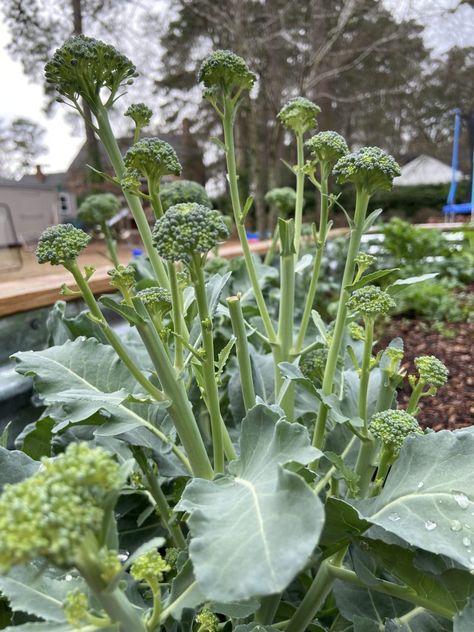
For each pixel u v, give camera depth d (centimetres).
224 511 19
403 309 148
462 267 197
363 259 31
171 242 22
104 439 37
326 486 35
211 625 24
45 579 22
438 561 23
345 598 31
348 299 31
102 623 17
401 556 24
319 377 39
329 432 38
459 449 25
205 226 22
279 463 20
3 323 66
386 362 31
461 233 228
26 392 56
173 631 28
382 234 209
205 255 23
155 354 26
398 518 23
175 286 26
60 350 36
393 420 27
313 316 37
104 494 15
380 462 28
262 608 28
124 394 28
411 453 26
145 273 82
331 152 34
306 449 21
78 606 16
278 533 16
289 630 29
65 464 14
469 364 99
